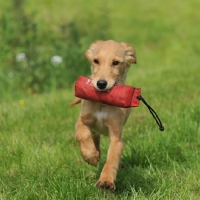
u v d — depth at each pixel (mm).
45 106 12852
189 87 13828
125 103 7109
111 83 7293
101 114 7586
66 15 26625
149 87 14570
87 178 8102
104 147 9445
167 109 11609
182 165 8500
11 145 9500
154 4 30234
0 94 16750
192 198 7168
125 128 10625
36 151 9125
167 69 17703
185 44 24062
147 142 9141
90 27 24828
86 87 7312
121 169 8430
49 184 7629
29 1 28656
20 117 11789
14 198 7113
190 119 10344
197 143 9391
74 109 12453
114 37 24969
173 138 9477
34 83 17641
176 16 28266
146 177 8008
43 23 23953
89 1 29734
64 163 8672
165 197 7293
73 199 7070
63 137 10164
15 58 17781
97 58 7688
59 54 17953
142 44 24672
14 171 8445
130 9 29391
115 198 7293
